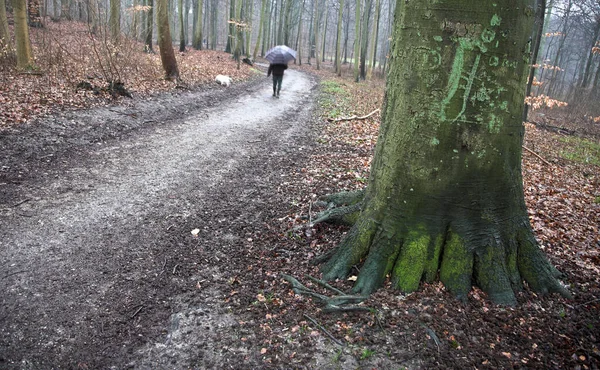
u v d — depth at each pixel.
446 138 3.00
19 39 10.43
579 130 17.61
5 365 2.55
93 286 3.39
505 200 3.20
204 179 6.16
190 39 49.75
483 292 3.15
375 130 11.06
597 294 3.37
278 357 2.67
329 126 11.02
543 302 3.15
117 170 6.15
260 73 23.44
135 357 2.69
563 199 6.59
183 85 13.39
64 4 21.50
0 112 7.32
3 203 4.64
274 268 3.73
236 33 25.48
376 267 3.29
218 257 3.94
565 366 2.58
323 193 5.74
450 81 2.90
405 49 3.09
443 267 3.20
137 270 3.67
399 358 2.62
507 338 2.79
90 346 2.77
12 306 3.07
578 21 22.53
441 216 3.17
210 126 9.52
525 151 10.65
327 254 3.74
